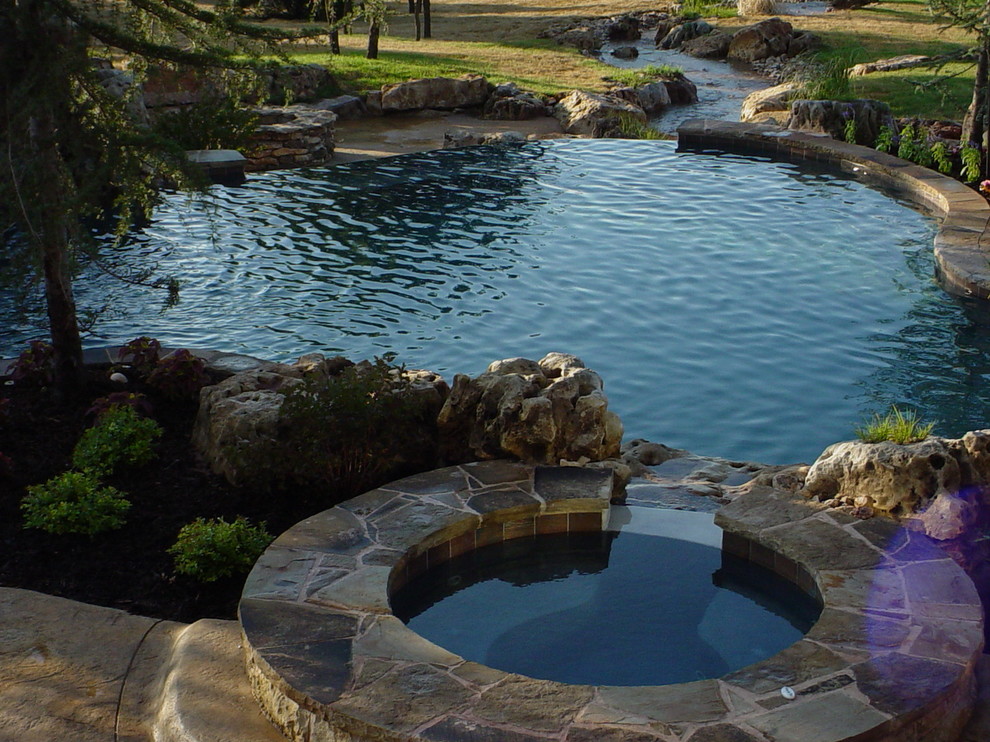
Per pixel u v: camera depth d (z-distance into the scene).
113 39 11.20
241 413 10.85
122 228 11.73
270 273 18.86
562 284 18.42
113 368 13.27
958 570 8.39
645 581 9.09
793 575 8.84
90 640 8.27
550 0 59.34
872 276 18.86
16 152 10.31
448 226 21.59
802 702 6.82
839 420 13.66
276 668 7.16
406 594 8.94
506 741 6.47
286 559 8.67
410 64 37.59
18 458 11.16
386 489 9.95
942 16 26.66
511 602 8.88
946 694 6.91
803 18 50.94
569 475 10.24
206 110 12.55
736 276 18.86
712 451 12.91
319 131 26.94
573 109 31.94
